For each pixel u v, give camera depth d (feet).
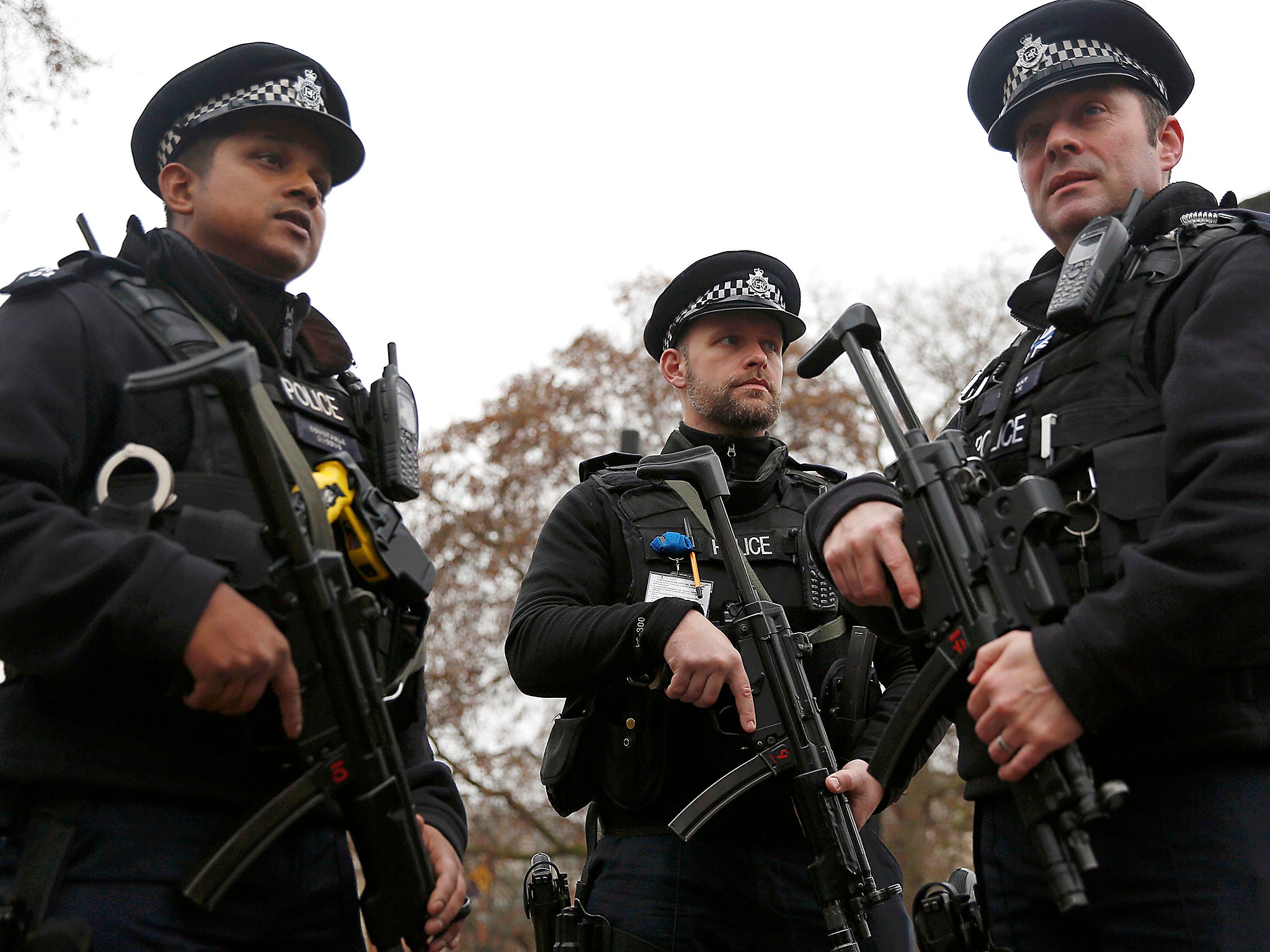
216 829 6.56
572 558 10.83
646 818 10.26
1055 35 8.39
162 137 8.46
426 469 60.29
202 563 6.09
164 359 7.06
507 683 55.77
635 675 10.11
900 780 7.62
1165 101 8.52
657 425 61.26
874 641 10.57
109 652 6.03
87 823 6.26
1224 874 6.23
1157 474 6.68
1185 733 6.38
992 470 7.56
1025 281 8.21
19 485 6.24
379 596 7.52
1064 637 6.11
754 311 11.91
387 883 6.73
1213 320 6.59
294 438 7.45
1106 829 6.63
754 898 9.89
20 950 5.91
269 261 8.08
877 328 7.93
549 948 10.39
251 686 6.06
